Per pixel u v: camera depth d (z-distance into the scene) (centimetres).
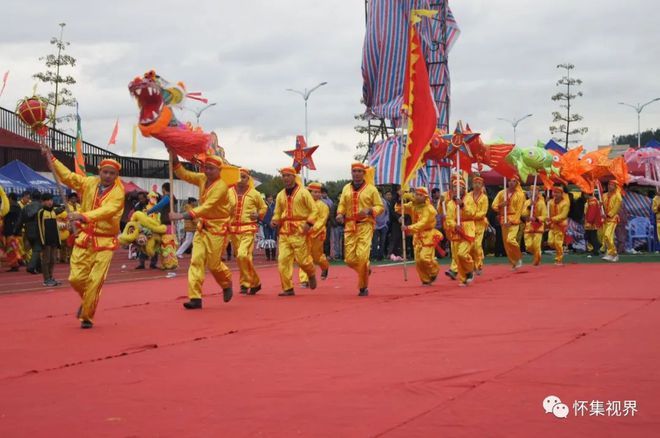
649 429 528
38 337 972
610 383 654
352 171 1441
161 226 2289
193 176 1250
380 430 532
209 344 902
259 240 2919
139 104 1186
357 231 1430
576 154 2383
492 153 1959
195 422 564
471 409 581
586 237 2723
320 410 589
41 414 595
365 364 758
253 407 602
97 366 780
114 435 536
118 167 1067
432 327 994
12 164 3020
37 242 1902
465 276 1596
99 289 1047
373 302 1307
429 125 1683
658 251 2759
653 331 922
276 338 935
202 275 1251
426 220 1602
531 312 1115
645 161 2872
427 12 1692
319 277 1936
